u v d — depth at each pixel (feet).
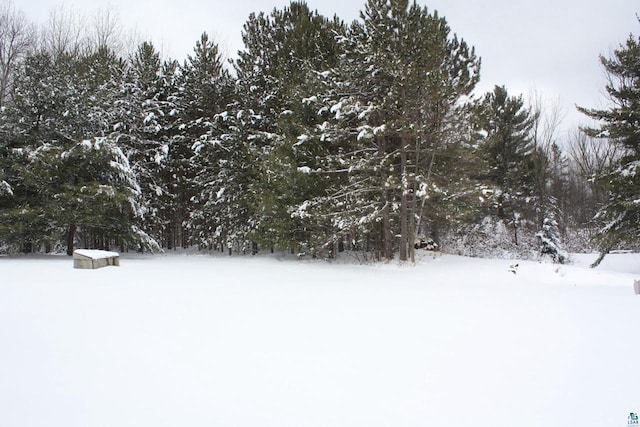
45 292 24.47
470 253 78.64
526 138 86.99
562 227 93.91
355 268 43.75
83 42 95.96
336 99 48.52
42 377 11.20
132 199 59.93
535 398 10.22
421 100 43.01
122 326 16.62
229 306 21.04
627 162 52.54
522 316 19.67
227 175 62.85
